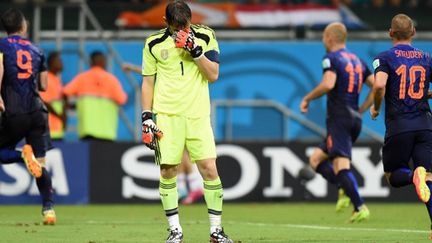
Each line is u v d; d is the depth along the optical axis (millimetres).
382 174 54531
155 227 35719
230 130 61906
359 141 54656
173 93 26562
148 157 53875
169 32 26797
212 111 61906
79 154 53438
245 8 66438
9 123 35906
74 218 41656
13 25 36156
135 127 61281
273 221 40031
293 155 54469
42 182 36469
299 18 66125
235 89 62969
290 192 54375
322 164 41969
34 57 36312
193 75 26703
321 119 62875
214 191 26844
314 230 34438
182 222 38844
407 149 29359
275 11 66562
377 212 46438
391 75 29188
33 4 62094
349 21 66188
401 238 30578
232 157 54219
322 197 54469
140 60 62781
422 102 29344
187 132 26656
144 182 53750
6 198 52625
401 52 29391
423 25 66188
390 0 69188
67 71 62188
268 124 62188
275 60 63312
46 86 37188
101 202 53531
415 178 28297
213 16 65688
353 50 63969
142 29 63969
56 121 54312
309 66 63469
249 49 63156
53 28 62562
